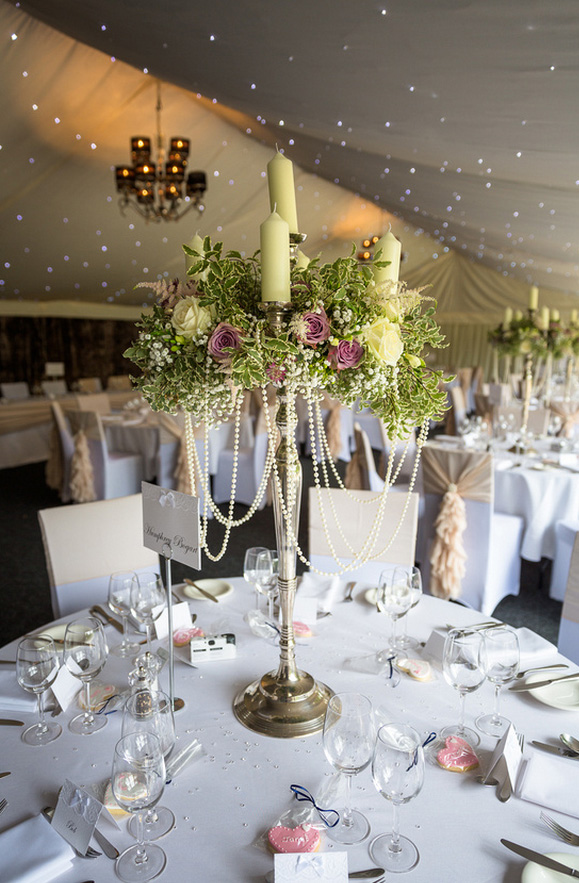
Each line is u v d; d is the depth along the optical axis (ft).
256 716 4.25
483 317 39.50
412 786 2.98
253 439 17.33
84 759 3.88
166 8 8.50
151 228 23.30
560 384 26.96
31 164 17.26
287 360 3.93
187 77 12.24
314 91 10.34
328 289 4.06
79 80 14.70
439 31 6.64
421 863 3.10
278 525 4.45
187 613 5.68
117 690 4.63
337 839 3.24
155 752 3.01
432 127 10.43
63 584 6.80
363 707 3.21
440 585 10.53
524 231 18.35
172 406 4.35
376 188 19.35
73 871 3.05
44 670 4.09
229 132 18.67
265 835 3.29
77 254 24.31
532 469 12.16
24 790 3.61
